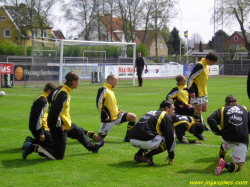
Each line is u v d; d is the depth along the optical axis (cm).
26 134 798
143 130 538
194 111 823
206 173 508
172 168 534
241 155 505
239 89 2023
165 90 1939
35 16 4994
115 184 461
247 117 514
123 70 2908
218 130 520
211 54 801
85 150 653
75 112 1134
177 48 9019
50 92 586
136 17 5134
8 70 2300
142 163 564
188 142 702
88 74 2670
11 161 576
